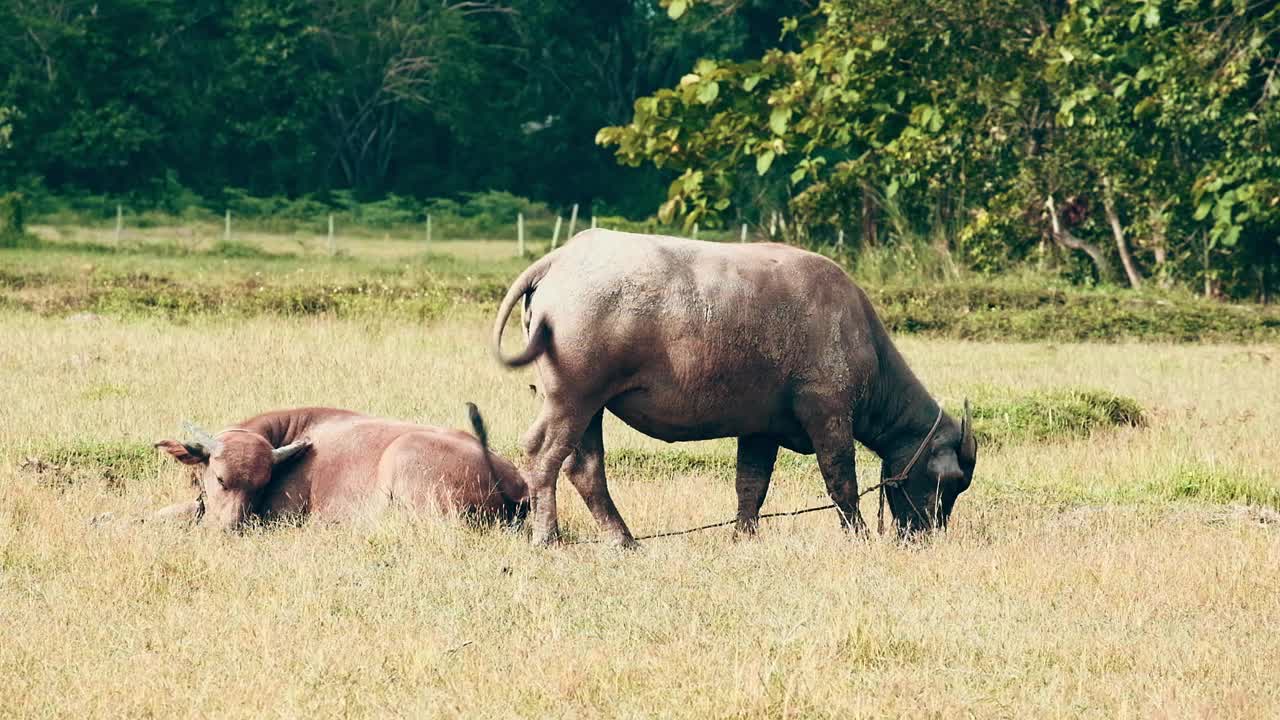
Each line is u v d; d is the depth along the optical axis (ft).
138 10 583.99
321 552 89.04
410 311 231.50
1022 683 69.92
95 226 523.70
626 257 96.12
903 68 284.61
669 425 98.84
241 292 242.17
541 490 96.22
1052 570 90.99
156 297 233.14
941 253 321.52
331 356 176.04
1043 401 161.68
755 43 583.58
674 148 254.06
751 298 97.81
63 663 68.74
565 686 67.10
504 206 650.84
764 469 105.19
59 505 99.86
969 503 117.80
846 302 101.50
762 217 386.11
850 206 326.44
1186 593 86.69
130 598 79.77
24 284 260.62
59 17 579.48
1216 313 264.72
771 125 251.39
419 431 98.94
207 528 94.94
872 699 66.49
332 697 65.36
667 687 67.82
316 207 615.57
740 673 68.39
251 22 613.11
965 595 85.35
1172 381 189.67
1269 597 86.43
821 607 80.94
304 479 98.32
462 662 70.54
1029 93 293.84
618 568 90.94
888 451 106.22
